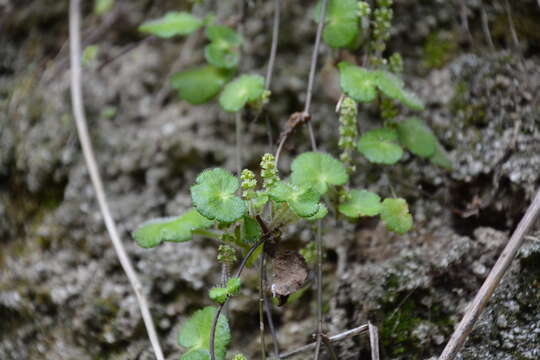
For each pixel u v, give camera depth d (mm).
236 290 607
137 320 683
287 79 720
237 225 626
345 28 671
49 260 713
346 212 641
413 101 657
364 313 656
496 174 673
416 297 653
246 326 675
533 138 673
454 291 651
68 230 717
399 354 645
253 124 716
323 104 711
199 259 690
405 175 688
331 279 675
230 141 719
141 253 698
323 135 705
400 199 646
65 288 701
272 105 717
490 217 671
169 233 629
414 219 679
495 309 634
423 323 647
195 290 686
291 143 684
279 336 668
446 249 661
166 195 718
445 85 700
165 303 687
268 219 626
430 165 687
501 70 695
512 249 620
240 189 651
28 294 706
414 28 714
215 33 699
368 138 658
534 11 718
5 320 707
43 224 726
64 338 691
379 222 682
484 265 654
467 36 709
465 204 677
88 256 708
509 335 629
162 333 680
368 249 677
